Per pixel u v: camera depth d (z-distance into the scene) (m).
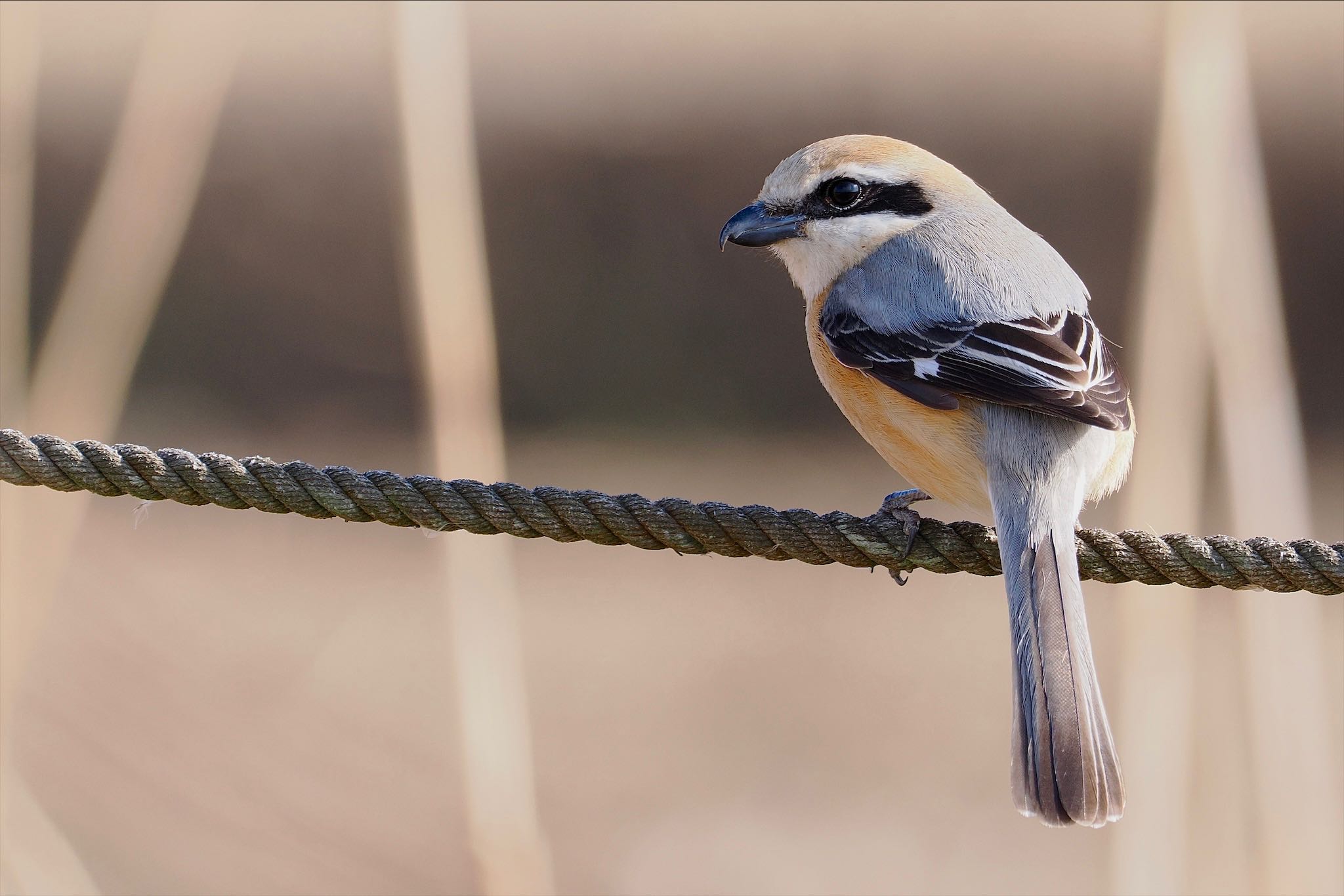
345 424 18.25
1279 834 7.63
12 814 7.15
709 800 12.05
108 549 14.58
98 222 7.27
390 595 14.80
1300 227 18.56
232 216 19.52
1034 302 6.73
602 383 19.58
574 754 12.66
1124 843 7.70
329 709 11.83
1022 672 5.71
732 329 19.88
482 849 7.30
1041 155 19.62
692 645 14.68
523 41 20.64
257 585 14.74
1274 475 7.58
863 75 20.34
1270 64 18.67
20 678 7.26
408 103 7.48
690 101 20.55
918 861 11.35
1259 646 7.82
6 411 7.75
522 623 15.13
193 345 19.20
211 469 5.72
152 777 10.19
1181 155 7.71
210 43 7.41
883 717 13.37
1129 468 6.82
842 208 7.48
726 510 6.04
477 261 7.59
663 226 20.34
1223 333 7.66
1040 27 19.36
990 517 6.90
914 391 6.59
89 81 18.09
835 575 16.48
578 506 5.89
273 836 9.91
